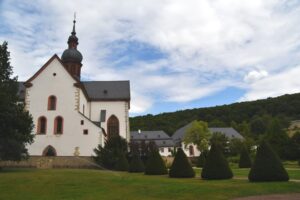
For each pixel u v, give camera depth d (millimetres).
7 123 30375
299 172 31984
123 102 54312
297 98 160375
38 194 18453
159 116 153375
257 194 17234
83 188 20125
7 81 32531
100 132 43969
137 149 47469
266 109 157125
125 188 19922
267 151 22016
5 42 33031
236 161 66000
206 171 24594
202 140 78938
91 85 57000
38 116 44531
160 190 18766
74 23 56969
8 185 21359
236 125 128875
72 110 44719
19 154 31547
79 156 42875
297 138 60531
